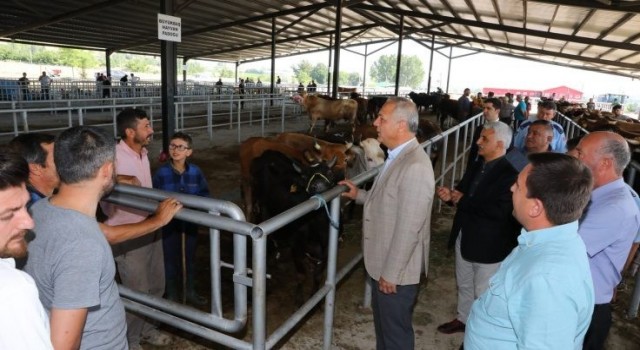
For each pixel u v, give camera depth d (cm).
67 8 1527
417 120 205
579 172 119
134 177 246
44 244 124
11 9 1524
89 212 133
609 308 203
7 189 90
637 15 1012
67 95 1730
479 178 271
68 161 127
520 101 1371
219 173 768
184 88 2206
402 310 212
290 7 1852
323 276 387
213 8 1745
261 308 167
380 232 209
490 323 128
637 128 849
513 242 250
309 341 295
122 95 1916
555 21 1340
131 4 1520
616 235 189
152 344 284
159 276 286
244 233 158
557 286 111
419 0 1599
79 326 122
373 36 2841
